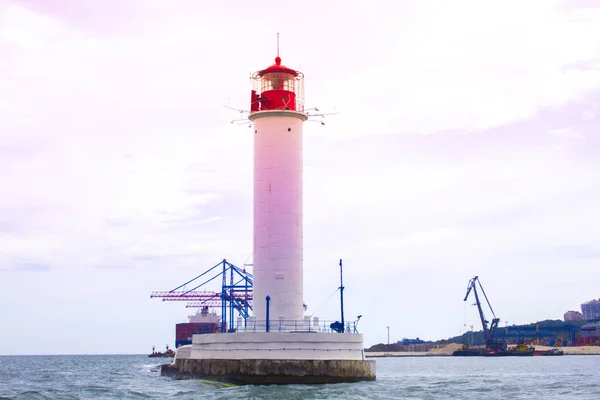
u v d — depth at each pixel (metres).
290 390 43.97
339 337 48.31
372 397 41.28
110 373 109.62
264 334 47.84
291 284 52.03
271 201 52.53
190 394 43.59
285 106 53.25
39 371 126.75
